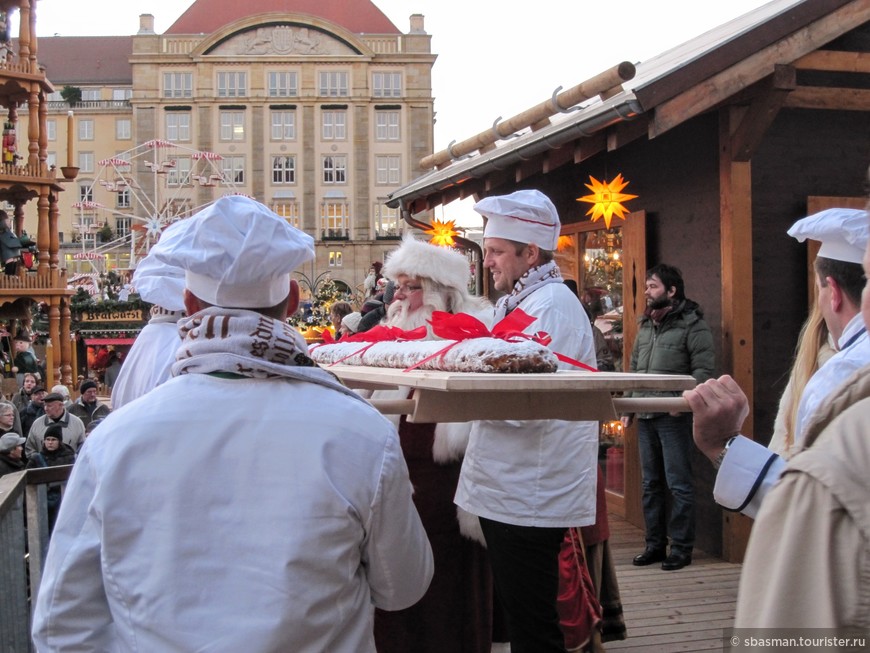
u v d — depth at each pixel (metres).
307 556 1.48
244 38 63.78
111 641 1.54
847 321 2.02
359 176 63.78
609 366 6.43
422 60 63.94
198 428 1.55
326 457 1.55
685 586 4.62
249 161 63.88
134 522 1.51
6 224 11.05
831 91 5.16
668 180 5.67
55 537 1.56
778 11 4.83
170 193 63.72
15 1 10.91
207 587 1.47
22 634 2.97
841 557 0.92
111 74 75.25
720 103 4.99
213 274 1.65
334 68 63.69
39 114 11.22
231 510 1.50
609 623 3.75
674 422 4.98
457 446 3.21
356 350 3.16
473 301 3.62
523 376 2.02
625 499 6.18
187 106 63.84
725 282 5.04
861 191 5.29
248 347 1.62
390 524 1.61
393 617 3.30
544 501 2.66
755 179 5.13
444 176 6.95
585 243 6.86
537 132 5.57
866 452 0.95
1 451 6.73
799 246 5.19
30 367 12.58
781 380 5.13
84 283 33.25
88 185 70.75
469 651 3.35
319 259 63.66
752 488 1.58
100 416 10.02
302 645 1.47
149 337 3.24
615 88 4.85
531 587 2.67
